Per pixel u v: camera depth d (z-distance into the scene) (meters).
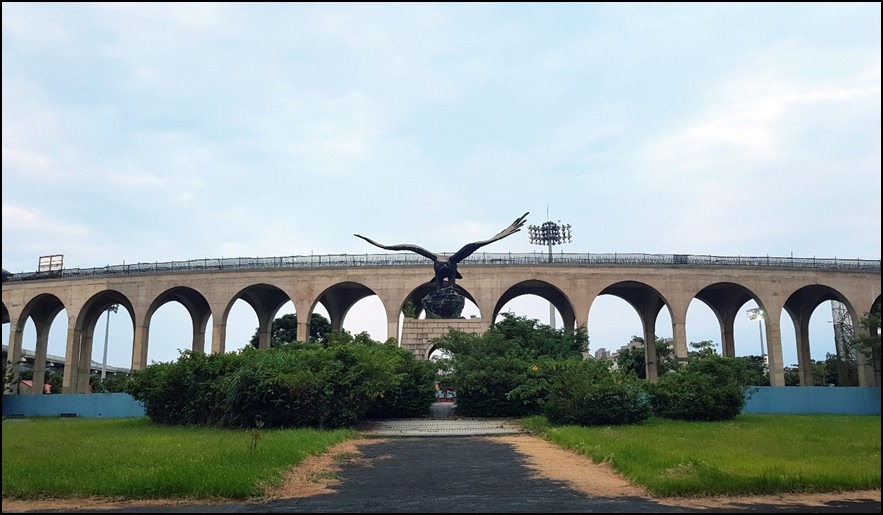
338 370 26.45
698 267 55.44
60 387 76.06
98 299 61.19
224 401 27.17
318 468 16.19
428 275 55.28
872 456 16.80
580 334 42.38
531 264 55.09
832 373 68.50
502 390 32.66
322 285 56.03
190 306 64.88
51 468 14.38
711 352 34.03
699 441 20.20
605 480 14.51
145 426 28.38
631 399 27.77
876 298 56.22
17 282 61.34
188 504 11.84
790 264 55.91
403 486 13.80
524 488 13.52
